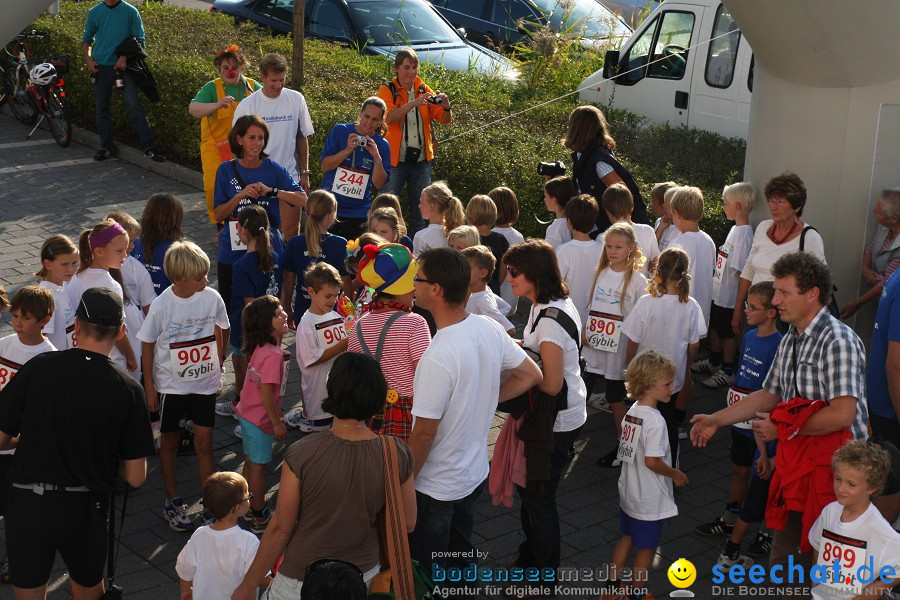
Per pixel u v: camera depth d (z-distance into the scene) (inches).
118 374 170.4
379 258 191.6
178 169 462.9
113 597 176.2
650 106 502.0
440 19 617.6
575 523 227.5
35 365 167.5
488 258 229.8
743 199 289.0
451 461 167.9
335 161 326.0
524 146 413.4
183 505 220.4
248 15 621.9
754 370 219.9
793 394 180.9
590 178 302.2
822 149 281.9
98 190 443.8
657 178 391.9
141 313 245.0
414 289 184.4
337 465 144.0
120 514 224.7
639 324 240.8
